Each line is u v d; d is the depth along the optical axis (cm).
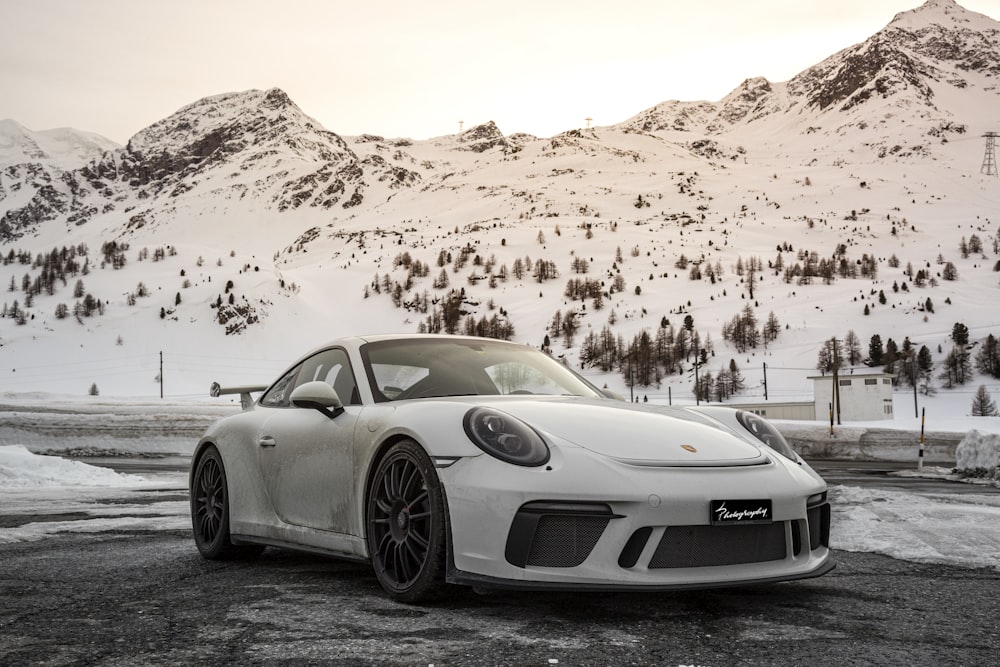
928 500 551
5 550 352
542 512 219
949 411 13850
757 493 232
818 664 179
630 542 220
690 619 220
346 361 313
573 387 330
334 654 183
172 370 19712
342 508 272
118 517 480
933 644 199
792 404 8150
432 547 229
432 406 254
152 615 224
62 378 19150
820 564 250
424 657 180
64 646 192
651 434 250
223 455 336
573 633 202
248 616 222
